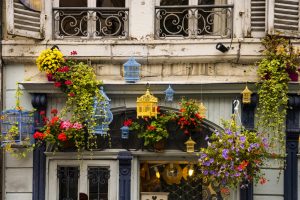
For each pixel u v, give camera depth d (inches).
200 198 440.5
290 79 421.4
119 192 433.4
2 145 426.6
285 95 418.9
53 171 438.3
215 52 429.7
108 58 434.9
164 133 425.4
